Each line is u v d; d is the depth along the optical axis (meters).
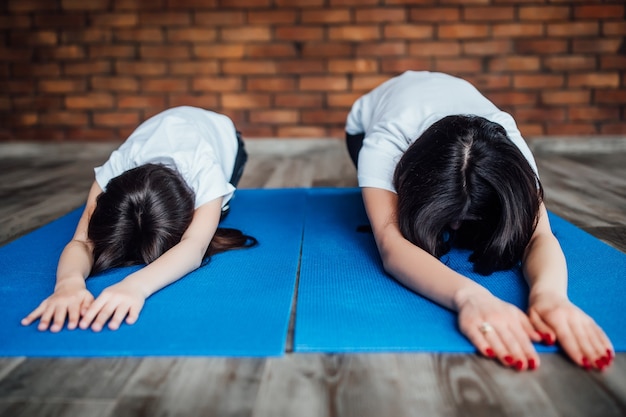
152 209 1.46
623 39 4.25
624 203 2.48
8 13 4.39
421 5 4.27
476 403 0.91
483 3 4.25
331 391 0.95
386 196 1.50
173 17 4.36
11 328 1.19
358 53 4.37
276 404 0.92
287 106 4.48
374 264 1.58
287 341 1.14
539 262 1.27
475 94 1.82
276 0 4.31
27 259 1.70
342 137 4.50
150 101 4.50
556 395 0.93
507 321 1.06
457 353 1.07
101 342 1.12
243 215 2.25
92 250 1.50
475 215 1.34
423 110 1.68
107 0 4.34
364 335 1.13
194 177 1.65
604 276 1.46
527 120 4.41
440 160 1.32
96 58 4.44
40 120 4.55
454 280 1.21
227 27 4.37
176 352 1.08
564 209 2.38
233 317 1.23
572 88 4.34
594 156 4.11
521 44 4.29
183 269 1.41
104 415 0.89
